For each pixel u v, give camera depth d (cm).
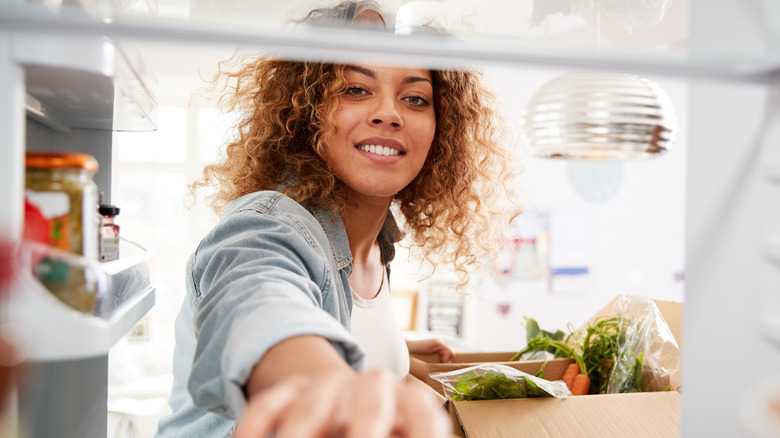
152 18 43
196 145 539
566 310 595
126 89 65
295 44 45
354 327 138
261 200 104
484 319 571
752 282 63
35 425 96
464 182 159
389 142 125
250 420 37
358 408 36
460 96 149
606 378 165
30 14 42
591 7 111
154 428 399
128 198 571
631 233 614
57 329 48
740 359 65
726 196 66
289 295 66
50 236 56
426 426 35
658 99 115
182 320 121
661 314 180
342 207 122
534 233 585
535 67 50
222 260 84
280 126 127
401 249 590
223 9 98
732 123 65
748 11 59
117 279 81
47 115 85
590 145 114
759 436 54
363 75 122
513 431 120
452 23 112
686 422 71
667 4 113
